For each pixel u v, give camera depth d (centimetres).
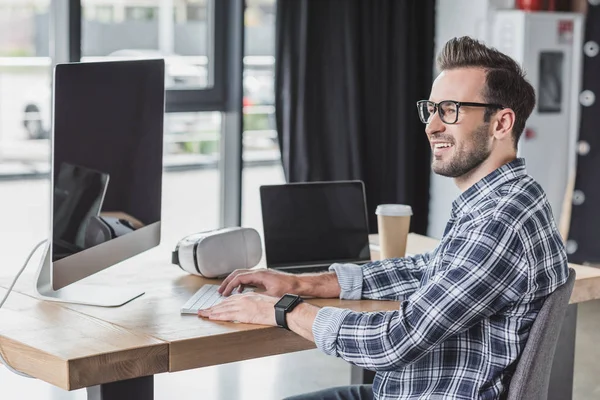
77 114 220
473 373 194
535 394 194
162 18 487
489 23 548
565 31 555
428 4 546
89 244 229
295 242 274
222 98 506
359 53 519
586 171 567
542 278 191
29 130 479
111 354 186
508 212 189
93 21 462
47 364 186
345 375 409
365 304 235
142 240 260
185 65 496
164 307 224
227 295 234
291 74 496
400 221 273
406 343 189
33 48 453
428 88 554
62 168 214
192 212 524
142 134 257
